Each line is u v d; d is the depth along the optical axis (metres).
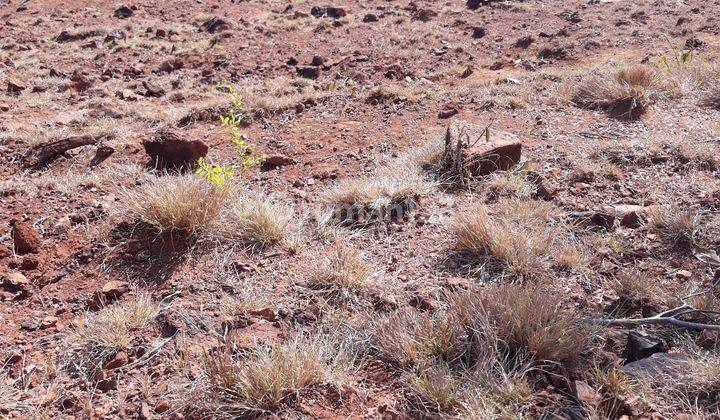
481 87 8.65
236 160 6.57
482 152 5.43
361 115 7.82
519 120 7.07
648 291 3.79
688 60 8.68
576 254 4.14
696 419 2.79
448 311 3.60
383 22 13.53
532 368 3.10
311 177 5.93
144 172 6.00
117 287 4.09
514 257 4.07
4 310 3.99
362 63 10.65
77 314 3.94
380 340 3.41
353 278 3.95
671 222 4.44
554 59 10.64
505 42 11.78
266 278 4.13
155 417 3.01
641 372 3.12
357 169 6.05
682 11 13.05
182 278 4.19
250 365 3.17
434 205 5.00
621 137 6.24
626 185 5.24
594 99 7.47
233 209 4.73
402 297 3.89
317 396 3.09
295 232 4.65
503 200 4.89
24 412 3.10
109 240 4.62
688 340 3.36
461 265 4.19
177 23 13.67
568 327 3.32
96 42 12.30
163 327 3.68
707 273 4.00
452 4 15.26
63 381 3.31
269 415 2.97
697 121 6.55
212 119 7.98
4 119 8.17
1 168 6.71
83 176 6.06
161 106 8.81
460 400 2.99
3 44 12.16
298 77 9.96
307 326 3.63
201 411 3.01
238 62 10.96
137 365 3.39
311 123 7.66
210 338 3.56
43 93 9.35
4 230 4.95
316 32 12.85
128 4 15.27
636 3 14.09
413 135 6.93
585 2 14.77
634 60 9.78
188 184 4.83
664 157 5.59
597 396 2.94
